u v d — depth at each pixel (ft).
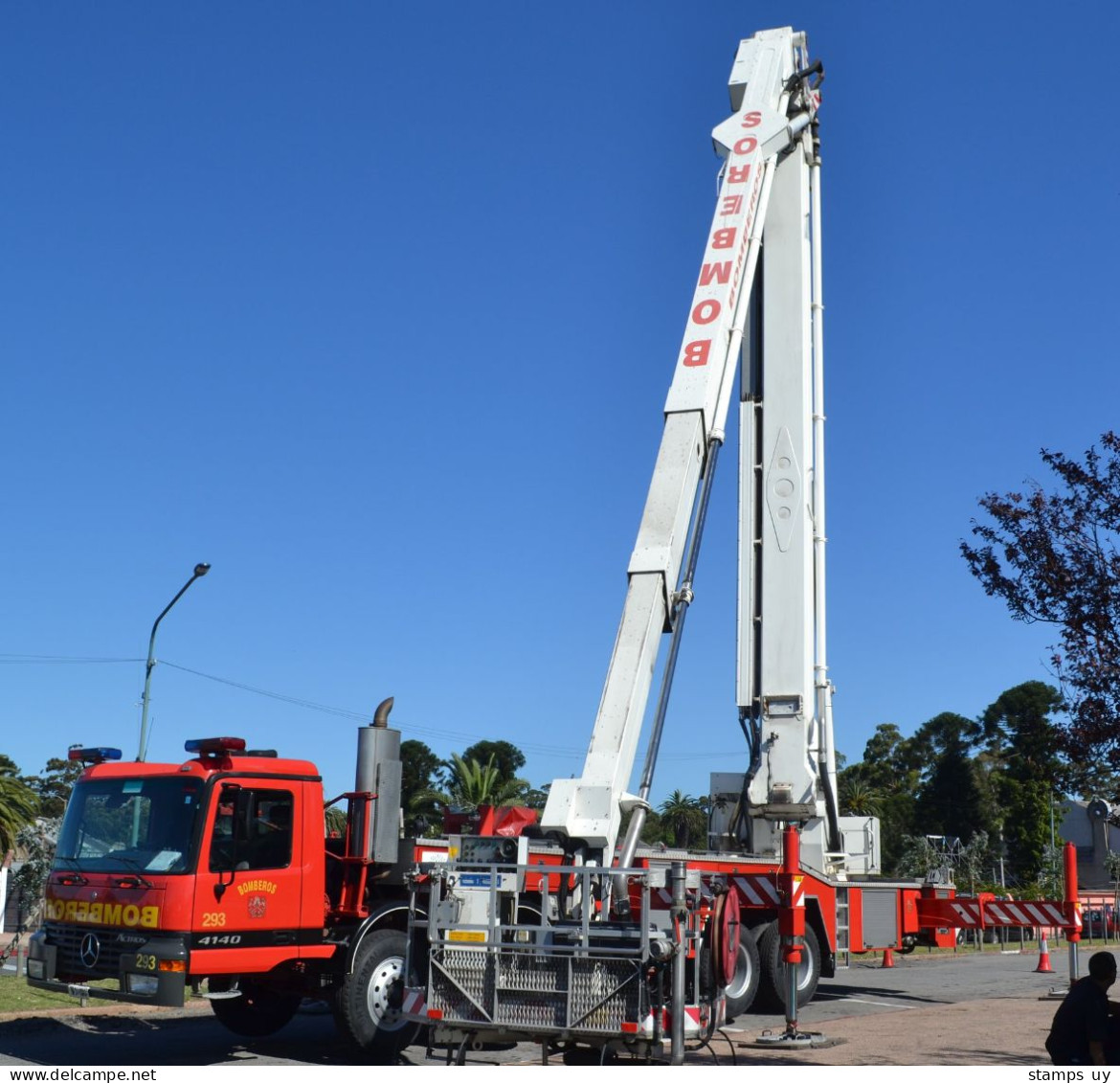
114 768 41.27
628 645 40.40
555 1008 32.65
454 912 34.78
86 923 39.29
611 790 37.70
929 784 280.92
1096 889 240.53
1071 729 32.53
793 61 61.11
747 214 52.65
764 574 60.44
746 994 51.37
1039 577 33.47
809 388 61.87
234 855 38.63
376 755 42.57
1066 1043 27.81
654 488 43.91
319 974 41.45
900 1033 45.83
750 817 59.36
